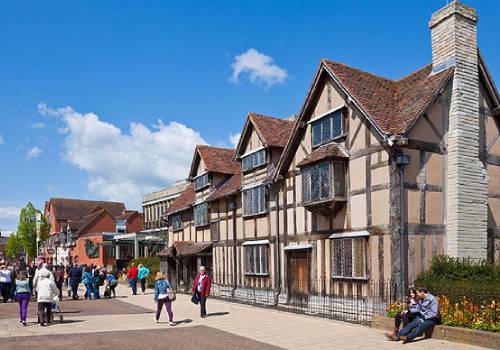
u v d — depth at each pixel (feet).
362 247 45.75
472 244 45.21
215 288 75.31
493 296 33.27
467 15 48.06
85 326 42.34
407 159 42.57
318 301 51.44
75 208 225.15
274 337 36.73
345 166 48.67
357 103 46.39
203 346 33.22
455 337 32.83
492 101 50.57
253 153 66.18
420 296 34.71
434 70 48.75
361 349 31.73
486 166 49.44
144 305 61.93
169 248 91.91
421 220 43.75
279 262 59.26
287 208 58.34
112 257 142.72
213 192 77.41
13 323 43.52
